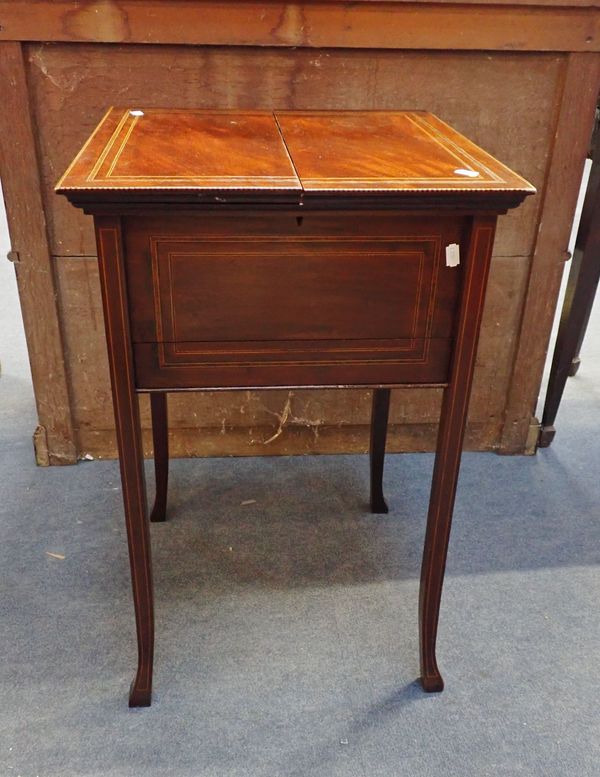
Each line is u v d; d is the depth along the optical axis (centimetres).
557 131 161
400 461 191
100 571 151
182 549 158
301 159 104
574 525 169
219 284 99
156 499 164
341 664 131
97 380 178
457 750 117
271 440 190
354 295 101
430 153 109
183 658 132
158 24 144
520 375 186
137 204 90
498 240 171
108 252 94
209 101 154
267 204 92
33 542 158
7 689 125
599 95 167
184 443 188
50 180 157
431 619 124
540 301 177
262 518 168
